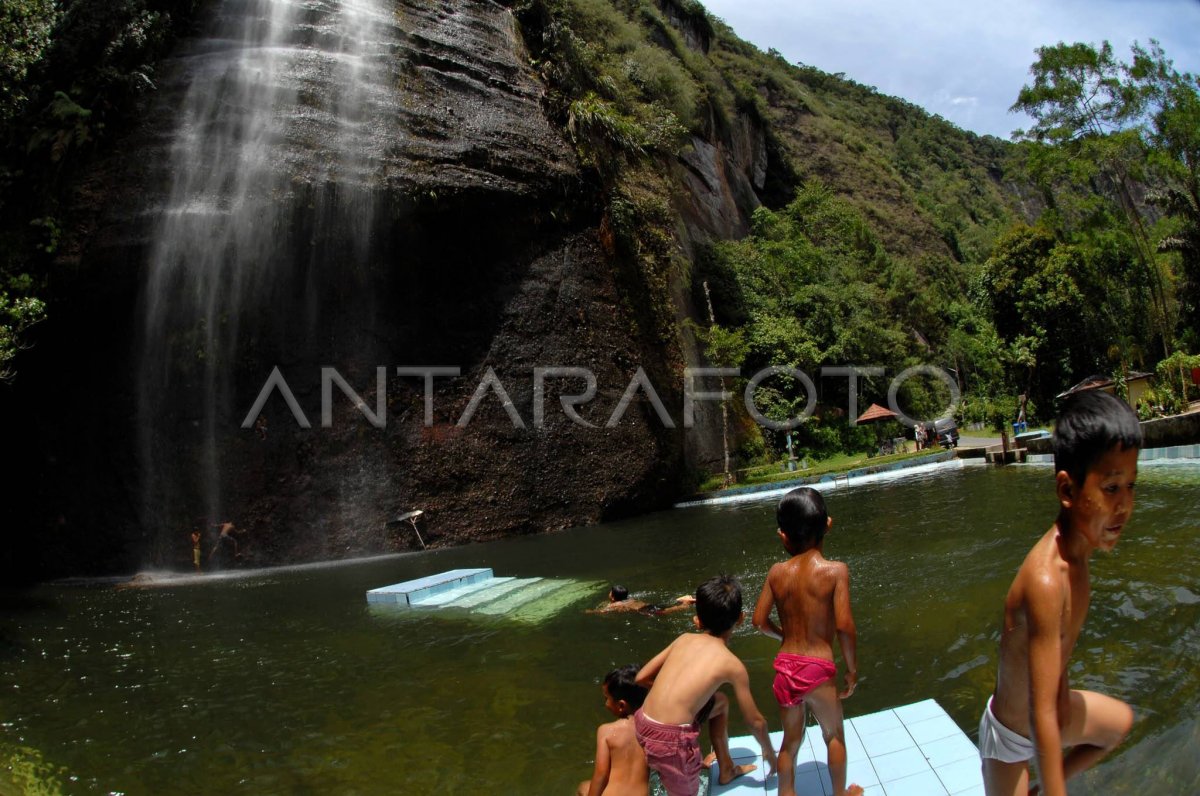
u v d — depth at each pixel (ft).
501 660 21.53
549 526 53.72
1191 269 94.22
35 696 20.99
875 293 126.72
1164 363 72.02
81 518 45.06
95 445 45.44
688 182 102.06
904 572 26.96
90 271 44.91
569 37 69.51
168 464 45.78
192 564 44.65
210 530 45.42
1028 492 44.19
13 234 44.47
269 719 18.40
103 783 15.51
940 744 13.28
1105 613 19.35
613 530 49.49
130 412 45.73
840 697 11.54
